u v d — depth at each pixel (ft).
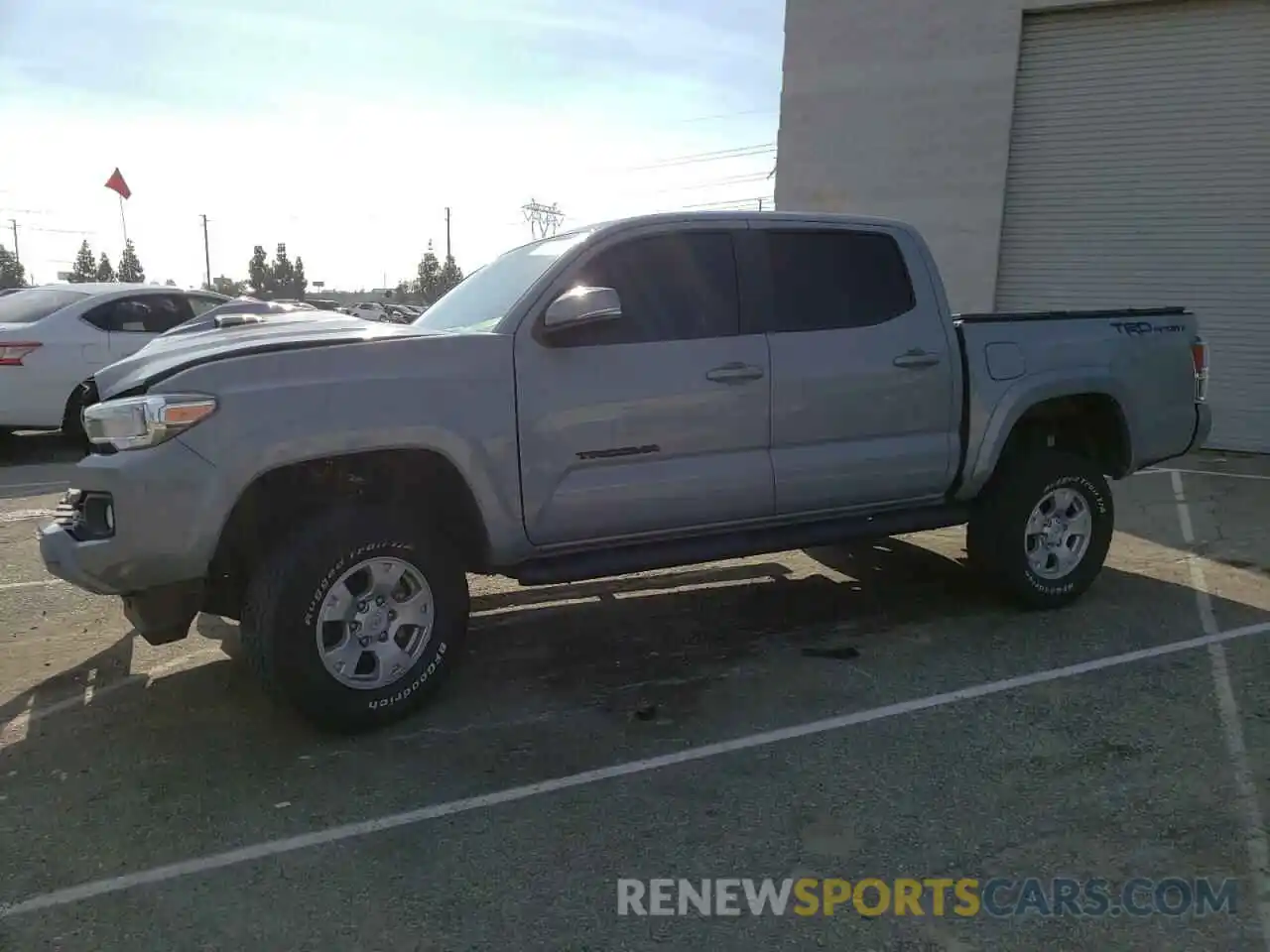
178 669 14.98
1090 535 17.58
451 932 8.63
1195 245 38.27
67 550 11.65
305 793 11.12
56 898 9.17
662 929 8.63
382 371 12.20
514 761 11.89
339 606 12.17
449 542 13.12
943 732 12.50
